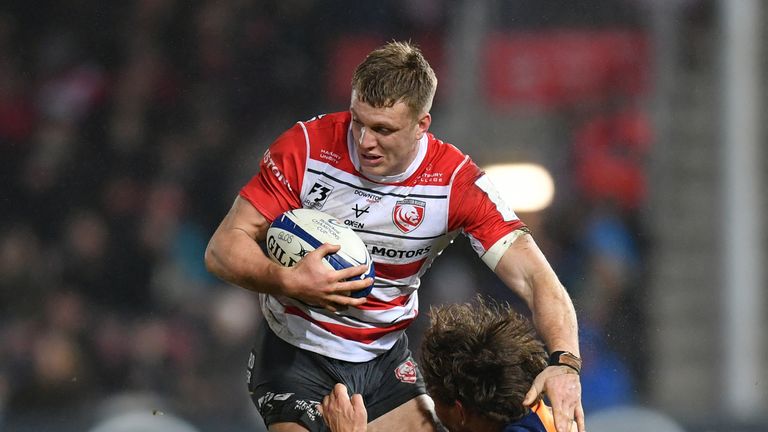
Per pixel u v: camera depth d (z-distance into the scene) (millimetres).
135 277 40188
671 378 37531
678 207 41438
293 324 15359
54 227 42344
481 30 44469
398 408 15664
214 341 38125
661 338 38125
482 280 34469
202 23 45062
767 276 40344
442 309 15070
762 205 41188
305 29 44875
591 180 40625
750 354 38875
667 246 40531
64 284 40031
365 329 15328
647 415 27516
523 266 14438
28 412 31422
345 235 13883
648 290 38469
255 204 14258
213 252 14039
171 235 40938
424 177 14414
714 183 42000
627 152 41781
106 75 44906
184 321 39062
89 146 43625
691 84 43625
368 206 14359
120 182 42594
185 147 43156
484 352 14219
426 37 44750
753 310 39625
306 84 44438
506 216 14633
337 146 14336
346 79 44469
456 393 14391
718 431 27156
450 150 14641
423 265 15125
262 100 44250
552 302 14102
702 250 40844
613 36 43688
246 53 44719
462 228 14844
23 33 45594
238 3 45250
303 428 14695
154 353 38250
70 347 38188
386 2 44781
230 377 37656
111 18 45594
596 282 36625
